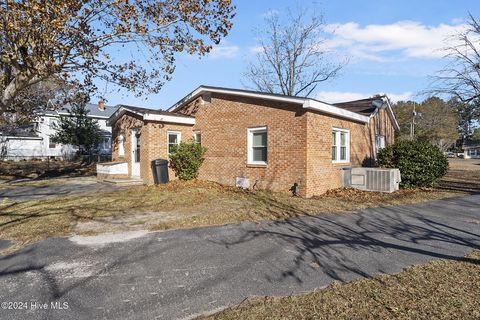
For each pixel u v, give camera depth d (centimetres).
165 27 1097
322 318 311
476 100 1464
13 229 659
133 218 754
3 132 2180
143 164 1417
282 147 1135
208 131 1436
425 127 3841
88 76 1338
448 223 724
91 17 979
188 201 972
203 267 452
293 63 2975
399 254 510
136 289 382
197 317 316
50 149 3316
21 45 865
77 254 507
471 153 6519
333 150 1262
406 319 309
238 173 1294
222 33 1192
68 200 1007
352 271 437
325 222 729
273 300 351
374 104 1653
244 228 669
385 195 1121
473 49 1395
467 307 332
